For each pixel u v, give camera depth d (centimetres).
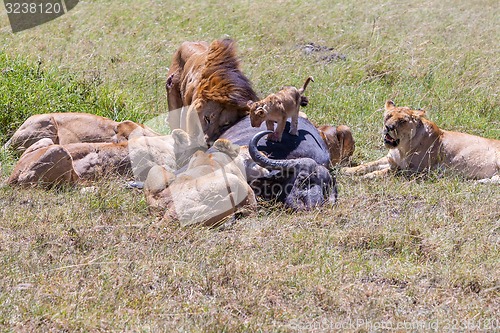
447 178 1304
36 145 1221
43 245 952
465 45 2098
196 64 1387
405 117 1342
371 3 2595
